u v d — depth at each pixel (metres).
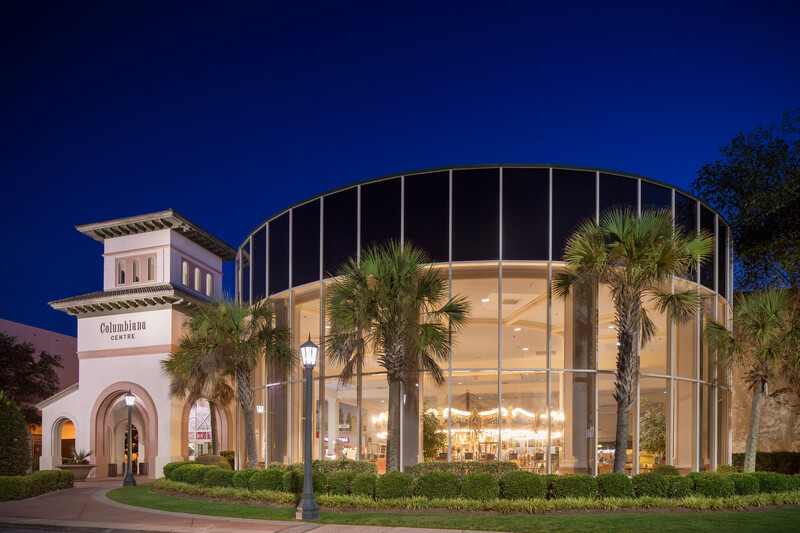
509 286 20.91
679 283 22.66
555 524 13.48
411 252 20.41
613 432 20.41
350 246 22.95
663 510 15.68
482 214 21.39
